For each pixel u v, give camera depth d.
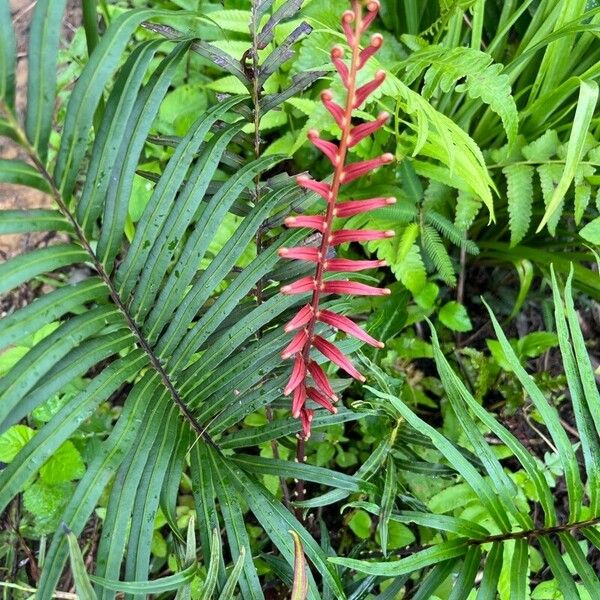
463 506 0.90
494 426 0.67
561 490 1.01
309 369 0.63
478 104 0.92
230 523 0.68
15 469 0.57
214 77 1.11
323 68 0.67
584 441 0.66
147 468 0.64
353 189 0.95
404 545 0.85
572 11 0.82
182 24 1.08
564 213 0.99
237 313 0.75
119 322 0.64
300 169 1.04
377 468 0.76
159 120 1.03
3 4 0.52
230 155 0.72
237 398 0.70
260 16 0.62
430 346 0.97
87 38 0.65
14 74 0.53
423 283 0.90
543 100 0.87
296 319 0.58
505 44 0.97
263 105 0.68
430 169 0.89
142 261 0.64
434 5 0.99
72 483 0.86
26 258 0.58
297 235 0.67
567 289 0.69
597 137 0.93
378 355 0.89
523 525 0.66
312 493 0.95
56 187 0.59
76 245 0.61
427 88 0.79
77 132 0.57
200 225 0.65
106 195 0.61
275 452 0.84
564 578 0.63
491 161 0.95
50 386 0.59
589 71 0.81
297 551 0.60
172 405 0.68
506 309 1.11
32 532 0.86
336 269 0.57
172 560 0.86
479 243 1.05
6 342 0.57
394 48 0.95
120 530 0.60
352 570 0.81
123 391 0.99
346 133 0.50
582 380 0.66
